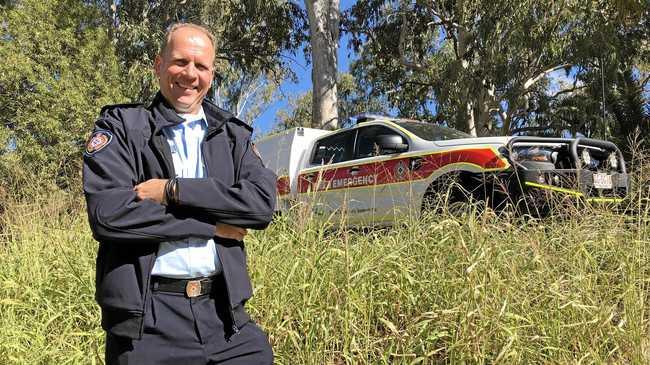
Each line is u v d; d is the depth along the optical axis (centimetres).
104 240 171
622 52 1498
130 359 176
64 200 573
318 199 438
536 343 301
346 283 322
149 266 177
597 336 296
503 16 1456
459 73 1659
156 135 189
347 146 728
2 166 930
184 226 175
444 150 584
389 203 621
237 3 1961
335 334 313
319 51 1471
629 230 370
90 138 184
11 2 1262
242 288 191
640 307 314
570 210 407
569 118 1861
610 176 535
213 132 199
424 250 357
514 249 349
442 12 1886
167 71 196
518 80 1684
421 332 292
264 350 196
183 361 180
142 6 1877
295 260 355
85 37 1354
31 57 1235
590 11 1377
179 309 180
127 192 174
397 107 2331
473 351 282
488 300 297
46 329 365
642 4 1222
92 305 377
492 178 529
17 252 471
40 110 1166
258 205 186
